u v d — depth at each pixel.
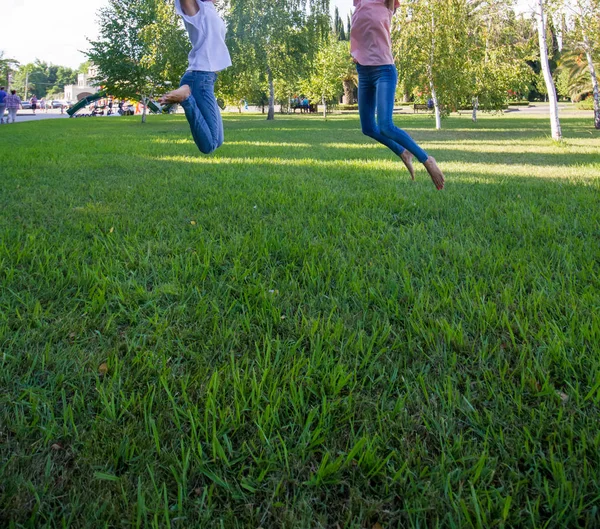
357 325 2.47
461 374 2.08
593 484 1.48
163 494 1.47
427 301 2.66
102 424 1.75
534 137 15.50
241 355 2.25
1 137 14.94
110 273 3.10
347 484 1.52
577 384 1.91
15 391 1.96
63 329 2.42
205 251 3.54
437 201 5.22
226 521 1.40
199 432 1.73
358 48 3.81
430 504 1.44
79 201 5.32
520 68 18.70
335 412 1.85
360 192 5.78
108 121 29.77
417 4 17.67
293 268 3.29
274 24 25.28
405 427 1.75
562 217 4.47
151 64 25.33
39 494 1.46
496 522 1.37
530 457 1.59
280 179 6.80
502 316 2.51
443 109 20.00
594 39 18.02
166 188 6.09
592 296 2.69
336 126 23.94
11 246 3.59
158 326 2.47
